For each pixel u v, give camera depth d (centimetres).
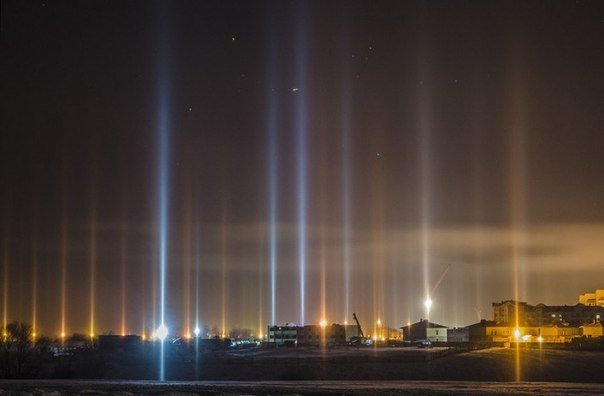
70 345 19362
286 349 16375
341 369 10706
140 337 19738
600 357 11956
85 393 5294
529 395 5612
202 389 5903
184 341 19438
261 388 5975
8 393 5050
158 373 10825
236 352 15688
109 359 12369
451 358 11694
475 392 5806
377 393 5600
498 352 12569
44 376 10719
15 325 12381
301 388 6034
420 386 6706
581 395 5659
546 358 11806
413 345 17150
